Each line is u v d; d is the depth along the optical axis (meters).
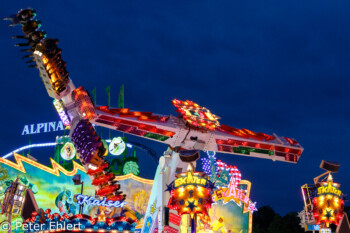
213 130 33.75
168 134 32.66
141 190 65.44
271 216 96.00
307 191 43.12
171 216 36.59
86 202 35.34
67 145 70.44
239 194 61.78
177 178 33.28
